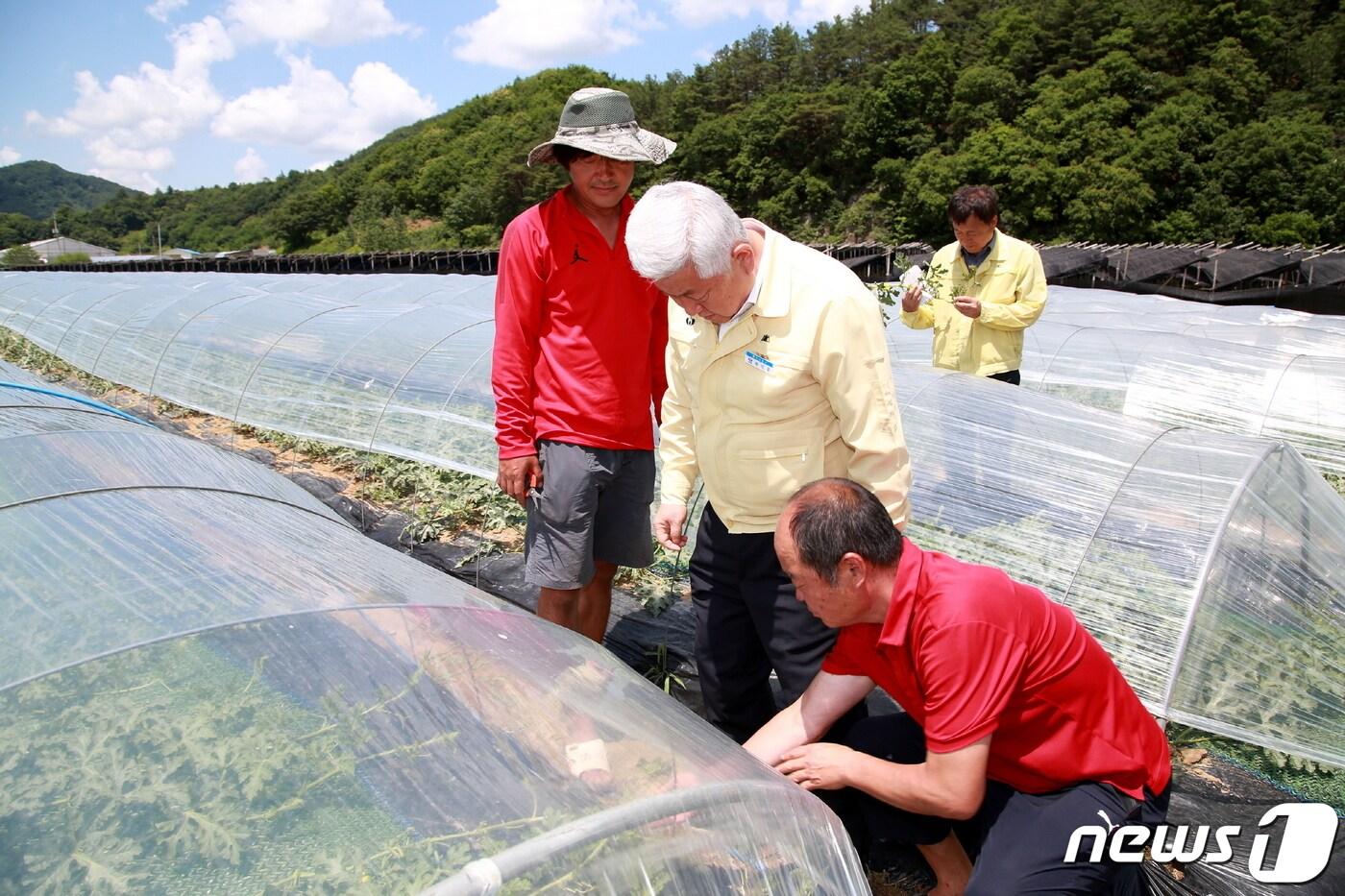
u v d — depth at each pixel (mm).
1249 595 3496
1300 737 3227
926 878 2922
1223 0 55094
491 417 6586
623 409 3354
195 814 1539
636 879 1567
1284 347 8961
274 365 8516
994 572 2258
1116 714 2309
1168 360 7961
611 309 3246
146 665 1866
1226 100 50531
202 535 2641
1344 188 42688
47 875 1439
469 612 2283
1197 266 24000
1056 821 2287
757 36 82125
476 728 1800
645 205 2426
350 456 7789
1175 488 3879
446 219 83125
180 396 9430
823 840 1926
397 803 1594
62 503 2812
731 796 1760
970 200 4758
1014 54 60906
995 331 5160
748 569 2861
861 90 65562
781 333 2568
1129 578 3650
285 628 2010
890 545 2188
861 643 2408
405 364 7402
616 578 5199
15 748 1649
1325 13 61312
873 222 58438
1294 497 3896
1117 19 58781
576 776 1712
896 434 2629
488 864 1454
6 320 14328
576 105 2998
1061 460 4262
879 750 2725
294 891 1432
